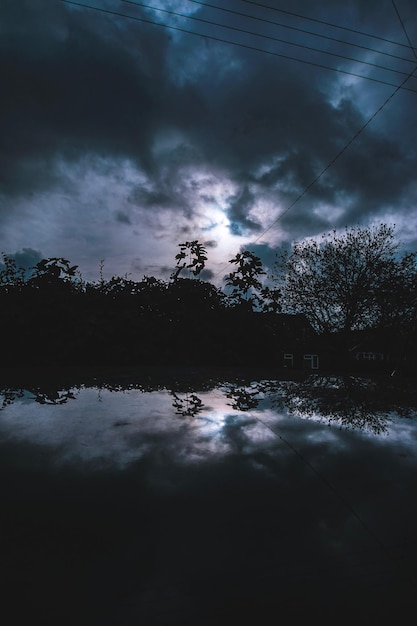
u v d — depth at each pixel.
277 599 0.72
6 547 0.83
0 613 0.67
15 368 4.48
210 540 0.88
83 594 0.72
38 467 1.22
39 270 5.49
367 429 1.72
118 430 1.61
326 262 13.12
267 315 6.49
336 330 12.89
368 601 0.72
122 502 1.02
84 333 5.39
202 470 1.24
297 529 0.93
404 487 1.16
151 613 0.68
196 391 2.59
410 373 8.36
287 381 3.23
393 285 11.98
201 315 6.17
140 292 5.98
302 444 1.50
